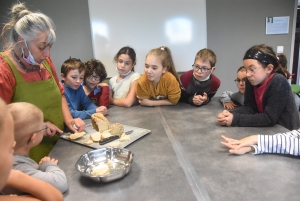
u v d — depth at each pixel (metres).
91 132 1.29
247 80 1.47
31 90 1.12
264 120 1.23
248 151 0.96
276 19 3.29
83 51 3.19
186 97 1.87
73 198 0.72
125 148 1.04
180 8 3.19
